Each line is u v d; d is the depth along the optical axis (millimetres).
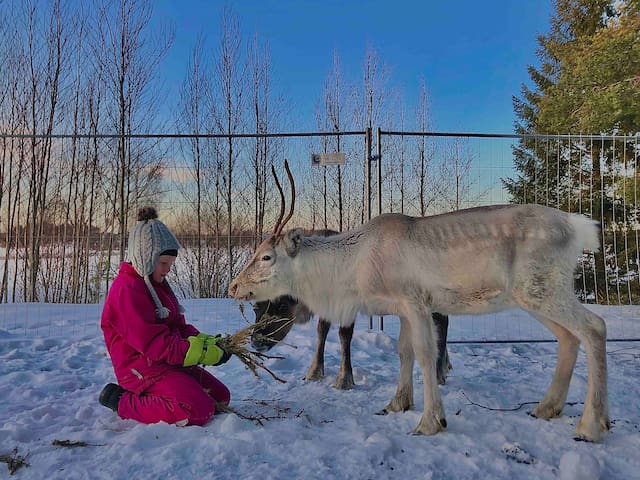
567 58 13805
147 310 3127
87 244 10953
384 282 3367
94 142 13195
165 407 3070
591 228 3258
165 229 3293
